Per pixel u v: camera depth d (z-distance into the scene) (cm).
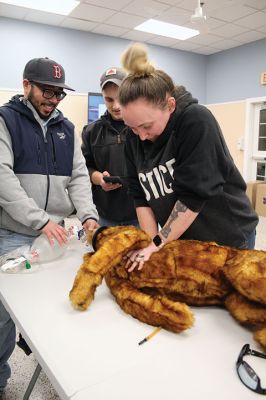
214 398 62
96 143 192
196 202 100
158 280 93
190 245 97
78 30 530
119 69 173
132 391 64
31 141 140
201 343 78
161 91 93
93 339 80
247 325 84
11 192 129
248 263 84
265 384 65
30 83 135
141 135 103
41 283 110
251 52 600
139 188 129
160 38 576
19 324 88
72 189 156
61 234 129
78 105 384
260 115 487
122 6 443
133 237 97
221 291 91
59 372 69
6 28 472
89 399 62
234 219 115
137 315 88
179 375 68
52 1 431
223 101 668
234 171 113
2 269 118
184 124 100
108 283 101
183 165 100
